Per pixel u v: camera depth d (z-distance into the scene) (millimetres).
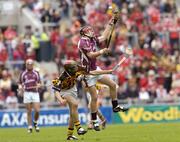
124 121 78125
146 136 49125
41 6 99562
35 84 59969
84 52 46938
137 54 89500
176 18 99438
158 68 88000
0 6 100500
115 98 48719
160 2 102438
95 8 95938
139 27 94812
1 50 87125
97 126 48781
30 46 87562
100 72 45969
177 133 52062
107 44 48594
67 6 97188
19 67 85688
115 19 48625
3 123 74938
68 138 45938
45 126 74562
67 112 76500
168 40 95250
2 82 80938
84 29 47219
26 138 51031
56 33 90000
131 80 83125
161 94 84500
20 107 78188
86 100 76938
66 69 44281
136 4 99312
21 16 98875
